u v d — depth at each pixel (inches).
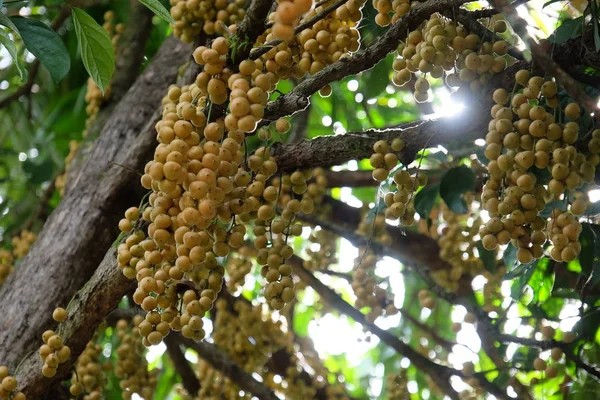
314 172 108.3
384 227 113.6
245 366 117.1
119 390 117.7
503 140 77.0
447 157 111.3
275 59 79.0
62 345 86.5
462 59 82.3
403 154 86.2
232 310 122.9
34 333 98.0
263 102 74.3
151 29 136.2
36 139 148.3
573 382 106.0
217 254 77.0
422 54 80.3
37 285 100.1
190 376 121.3
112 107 124.8
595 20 81.0
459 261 112.5
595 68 82.3
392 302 114.0
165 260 75.9
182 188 73.9
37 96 150.7
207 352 113.8
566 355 100.8
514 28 73.0
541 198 76.9
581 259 91.2
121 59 130.0
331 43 80.6
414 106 150.9
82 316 89.4
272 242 81.2
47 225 104.5
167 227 74.4
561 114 82.3
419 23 81.6
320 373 125.6
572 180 75.3
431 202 104.0
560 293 104.1
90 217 103.0
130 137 110.3
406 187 83.3
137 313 105.2
